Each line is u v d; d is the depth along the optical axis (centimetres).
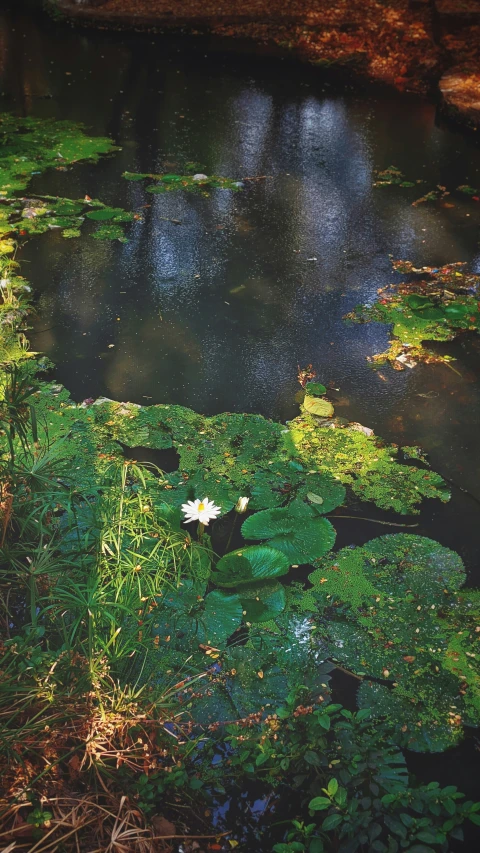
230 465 383
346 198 668
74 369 447
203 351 470
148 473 346
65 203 638
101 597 284
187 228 612
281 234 609
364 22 1003
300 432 407
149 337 481
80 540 318
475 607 317
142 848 228
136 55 993
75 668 265
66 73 930
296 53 997
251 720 266
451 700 282
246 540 347
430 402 435
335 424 413
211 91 891
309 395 431
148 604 300
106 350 466
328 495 368
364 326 500
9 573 308
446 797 248
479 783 259
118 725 250
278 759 261
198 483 371
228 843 240
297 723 271
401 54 944
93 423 404
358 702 280
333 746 265
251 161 730
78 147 743
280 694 282
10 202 634
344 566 333
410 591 323
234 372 453
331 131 797
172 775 251
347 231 616
